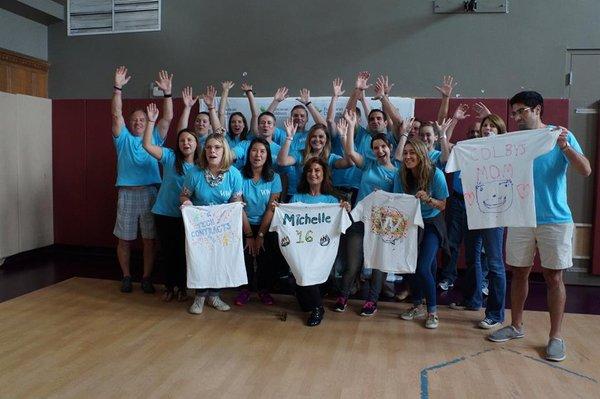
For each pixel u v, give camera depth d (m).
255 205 3.56
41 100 5.28
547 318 3.41
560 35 4.63
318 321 3.24
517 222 2.71
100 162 5.32
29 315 3.33
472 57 4.78
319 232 3.27
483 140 2.83
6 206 4.86
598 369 2.58
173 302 3.68
